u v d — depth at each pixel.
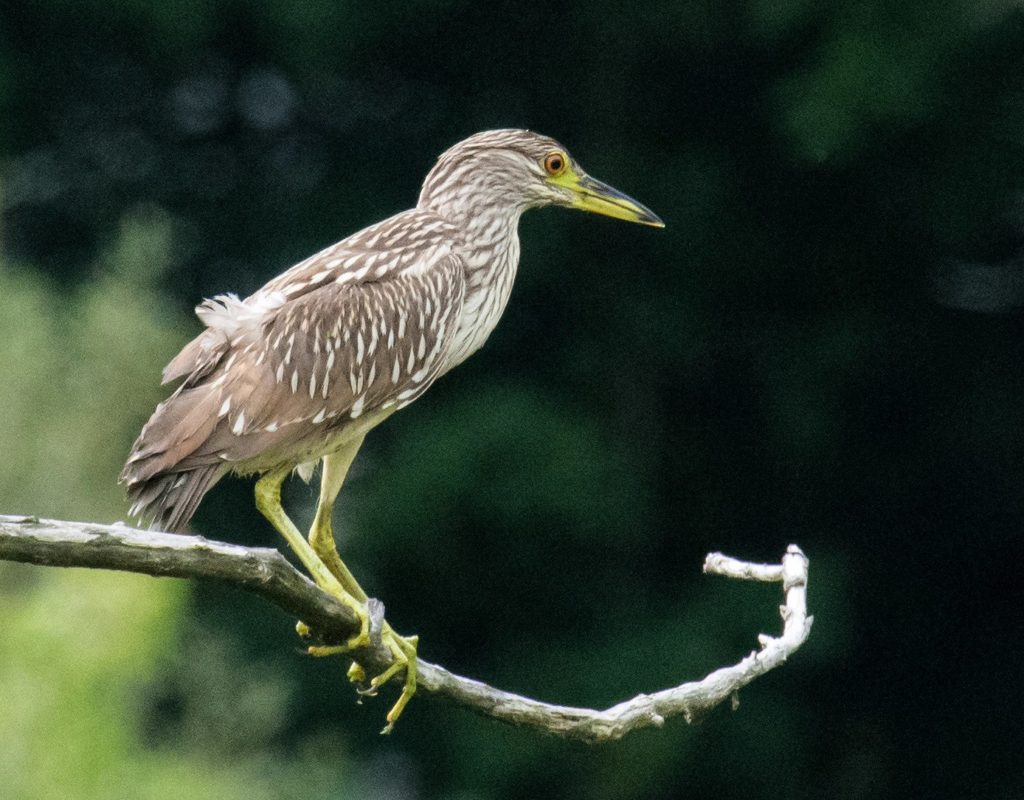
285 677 15.00
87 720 9.73
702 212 16.31
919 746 17.59
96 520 10.52
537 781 15.02
